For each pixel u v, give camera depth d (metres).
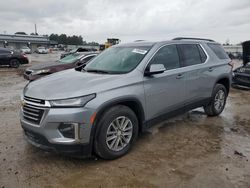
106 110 3.67
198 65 5.30
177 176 3.40
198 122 5.67
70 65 10.32
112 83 3.76
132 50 4.68
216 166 3.66
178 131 5.07
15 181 3.29
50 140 3.40
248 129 5.26
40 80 4.20
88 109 3.41
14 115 6.22
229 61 6.29
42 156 3.96
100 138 3.61
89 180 3.32
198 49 5.52
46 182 3.28
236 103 7.77
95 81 3.74
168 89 4.56
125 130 3.94
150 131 5.04
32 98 3.58
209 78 5.57
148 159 3.87
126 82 3.90
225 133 5.00
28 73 10.32
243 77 9.96
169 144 4.43
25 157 3.93
